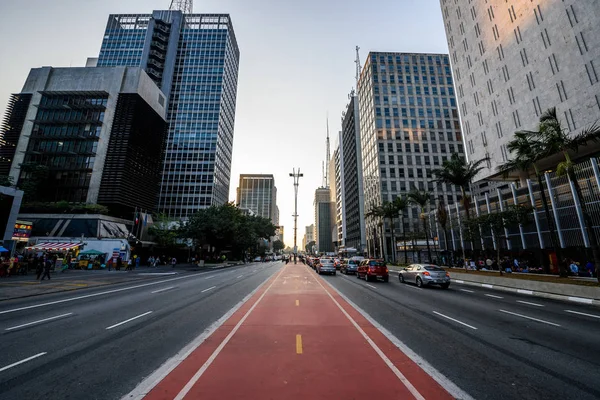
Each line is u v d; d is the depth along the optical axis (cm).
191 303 1117
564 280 1578
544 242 2569
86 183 4509
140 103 5091
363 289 1598
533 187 2717
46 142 4709
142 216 4388
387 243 6456
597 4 2650
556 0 3017
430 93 7406
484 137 4094
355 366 477
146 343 609
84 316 884
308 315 888
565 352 575
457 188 6738
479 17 4225
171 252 5119
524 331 739
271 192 16975
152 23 8812
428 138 7094
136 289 1572
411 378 434
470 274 2186
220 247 5409
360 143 9362
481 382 428
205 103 8650
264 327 738
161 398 368
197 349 562
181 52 9106
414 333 702
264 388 393
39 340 636
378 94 7338
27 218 3778
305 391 385
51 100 4950
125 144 4681
